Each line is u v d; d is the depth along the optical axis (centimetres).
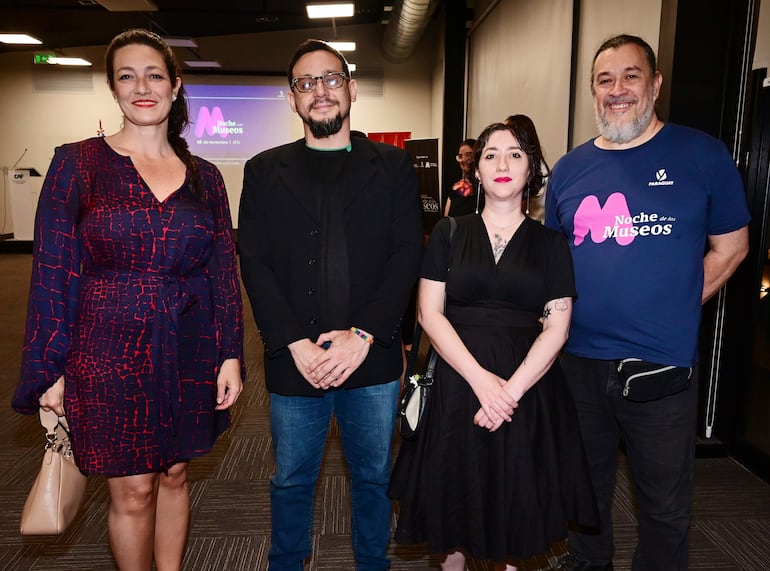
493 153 153
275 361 165
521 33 563
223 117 1063
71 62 938
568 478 151
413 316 413
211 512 235
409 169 170
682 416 160
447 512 150
